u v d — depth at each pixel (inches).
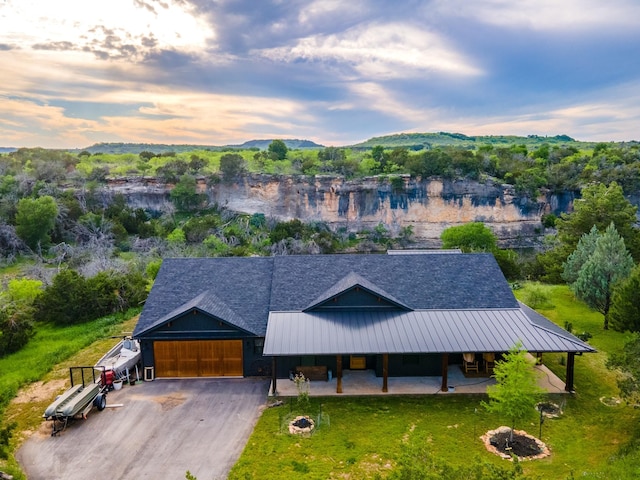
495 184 3513.8
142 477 706.8
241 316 1069.8
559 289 1775.3
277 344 938.7
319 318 1028.5
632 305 1069.8
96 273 1946.4
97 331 1413.6
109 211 3228.3
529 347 920.3
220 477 701.9
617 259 1315.2
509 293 1091.3
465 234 2308.1
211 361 1053.2
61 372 1119.6
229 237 3056.1
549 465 713.6
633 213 1893.5
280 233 3115.2
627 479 593.3
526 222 3533.5
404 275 1138.0
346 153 4704.7
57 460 752.3
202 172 3774.6
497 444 774.5
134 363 1077.1
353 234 3599.9
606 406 903.1
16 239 2571.4
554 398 933.8
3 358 1232.2
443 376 961.5
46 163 3599.9
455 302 1069.1
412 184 3572.8
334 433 816.3
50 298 1513.3
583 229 1861.5
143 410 912.3
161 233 3093.0
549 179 3535.9
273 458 745.6
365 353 914.7
